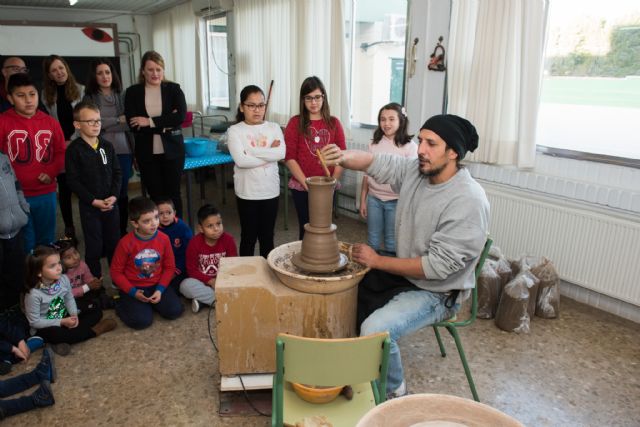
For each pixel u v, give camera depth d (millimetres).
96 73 3529
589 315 2766
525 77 2812
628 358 2340
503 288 2713
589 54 2736
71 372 2162
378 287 1931
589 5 2697
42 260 2260
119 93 3709
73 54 6742
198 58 7012
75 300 2611
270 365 1907
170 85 3338
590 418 1906
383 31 4332
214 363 2248
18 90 2672
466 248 1676
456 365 2268
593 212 2709
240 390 1935
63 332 2346
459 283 1773
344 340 1206
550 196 2918
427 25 3492
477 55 3033
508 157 3029
